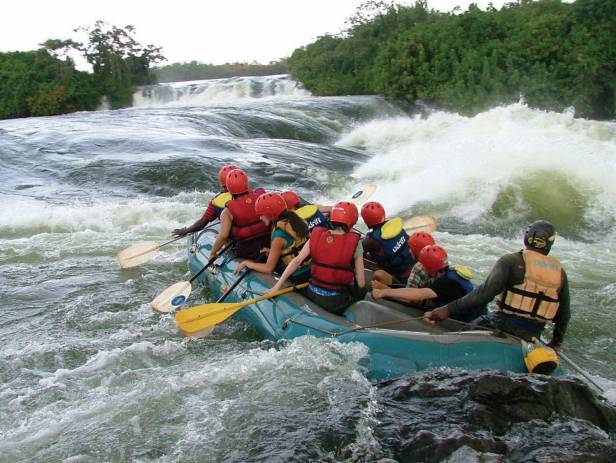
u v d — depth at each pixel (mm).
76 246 8422
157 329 5750
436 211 10227
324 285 4848
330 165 13398
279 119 19266
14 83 29500
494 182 10469
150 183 11453
